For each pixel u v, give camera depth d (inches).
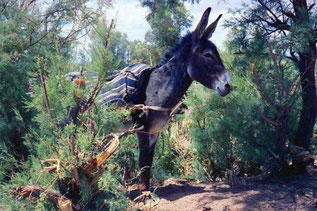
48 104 127.9
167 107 175.0
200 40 170.6
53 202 130.3
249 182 210.2
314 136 272.8
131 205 158.7
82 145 127.8
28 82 167.0
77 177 125.9
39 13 183.8
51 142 127.0
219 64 168.7
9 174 149.5
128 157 208.2
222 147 224.8
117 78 179.3
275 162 209.3
